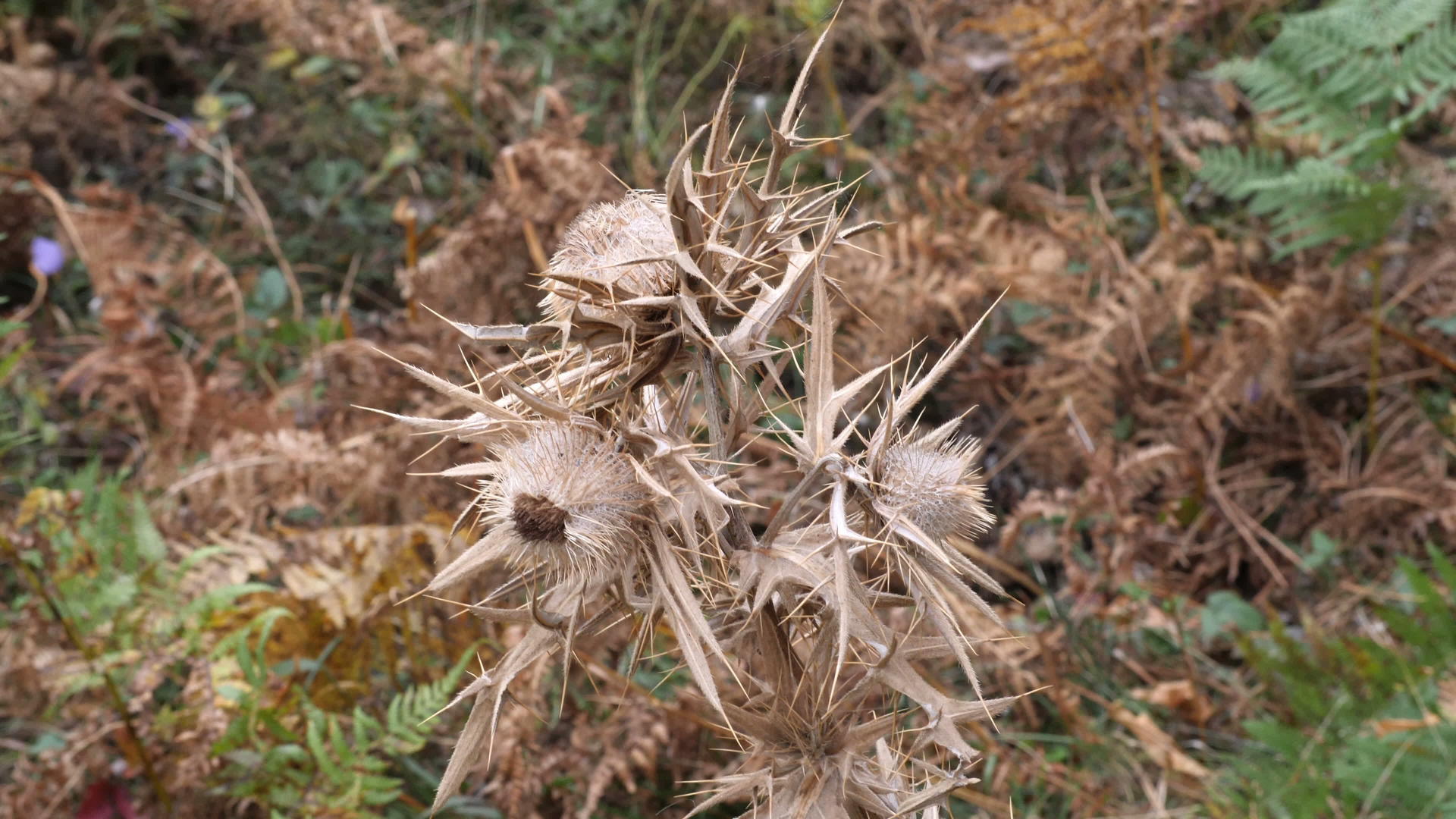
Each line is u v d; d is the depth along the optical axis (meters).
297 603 0.80
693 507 0.46
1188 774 0.80
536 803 0.75
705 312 0.46
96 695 0.76
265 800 0.70
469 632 0.81
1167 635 0.91
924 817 0.50
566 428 0.46
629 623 0.78
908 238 1.01
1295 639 0.92
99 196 1.08
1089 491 0.89
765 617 0.49
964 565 0.47
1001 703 0.47
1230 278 1.02
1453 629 0.77
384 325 1.08
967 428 1.05
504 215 1.00
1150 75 1.04
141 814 0.74
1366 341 1.06
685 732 0.79
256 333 1.13
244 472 0.87
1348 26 1.01
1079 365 0.98
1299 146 1.13
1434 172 1.01
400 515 0.90
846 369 0.98
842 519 0.45
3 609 0.87
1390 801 0.71
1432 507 0.95
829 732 0.49
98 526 0.79
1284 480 1.02
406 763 0.78
